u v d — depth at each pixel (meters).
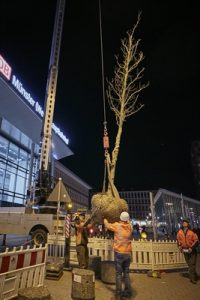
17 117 30.50
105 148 11.17
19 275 5.19
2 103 27.44
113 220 9.39
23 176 36.56
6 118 29.78
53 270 7.21
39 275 5.96
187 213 47.56
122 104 12.11
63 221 12.96
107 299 5.66
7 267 4.85
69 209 9.14
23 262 5.34
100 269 7.85
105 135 11.27
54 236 10.27
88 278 5.48
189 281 7.77
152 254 9.15
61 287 6.41
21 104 29.09
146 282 7.43
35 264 5.77
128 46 12.98
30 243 12.77
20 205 35.00
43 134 15.77
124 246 5.84
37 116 32.66
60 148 45.91
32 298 4.53
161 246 9.46
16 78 27.50
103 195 10.04
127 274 5.88
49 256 9.95
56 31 18.42
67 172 55.09
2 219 13.66
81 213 8.08
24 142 36.41
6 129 31.59
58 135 42.09
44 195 14.34
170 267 9.34
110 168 10.86
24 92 29.22
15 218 13.51
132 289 6.56
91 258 8.21
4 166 31.50
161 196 46.78
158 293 6.29
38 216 13.16
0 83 25.12
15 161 34.75
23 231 13.16
